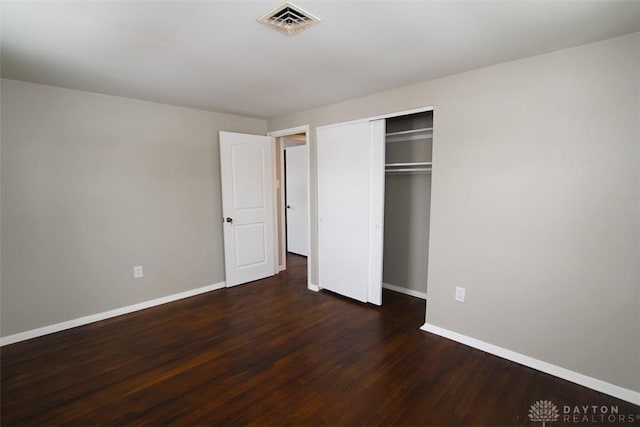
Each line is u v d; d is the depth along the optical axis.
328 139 3.59
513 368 2.28
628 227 1.89
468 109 2.46
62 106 2.80
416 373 2.22
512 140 2.27
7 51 2.00
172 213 3.56
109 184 3.10
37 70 2.35
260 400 1.96
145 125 3.30
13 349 2.56
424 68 2.36
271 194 4.40
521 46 1.98
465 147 2.49
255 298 3.69
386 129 3.74
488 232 2.42
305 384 2.11
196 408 1.90
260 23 1.67
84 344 2.64
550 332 2.20
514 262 2.32
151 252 3.43
